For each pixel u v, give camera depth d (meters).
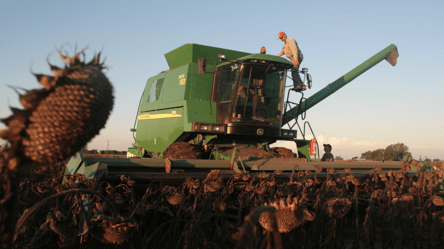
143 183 5.04
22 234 3.46
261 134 8.51
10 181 0.96
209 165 5.95
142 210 3.64
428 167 7.73
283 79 8.86
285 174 6.00
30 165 1.02
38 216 3.66
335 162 7.59
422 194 5.31
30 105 0.93
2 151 0.95
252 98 8.46
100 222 1.61
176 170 5.61
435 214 4.14
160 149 10.21
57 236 3.60
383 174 5.54
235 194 5.54
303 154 9.38
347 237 5.59
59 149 0.96
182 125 8.93
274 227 1.13
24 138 0.93
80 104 0.94
